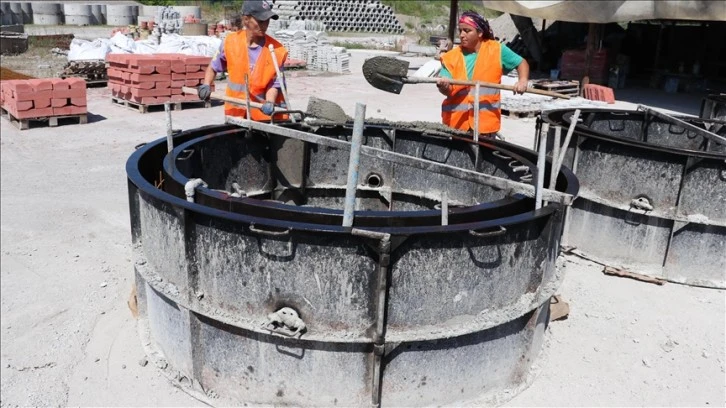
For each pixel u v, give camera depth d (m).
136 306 3.75
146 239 3.05
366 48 25.20
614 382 3.21
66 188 6.36
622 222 4.57
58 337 3.55
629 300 4.15
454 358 2.75
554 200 2.81
